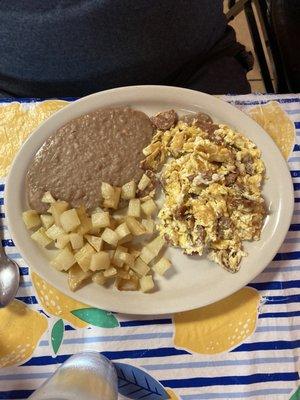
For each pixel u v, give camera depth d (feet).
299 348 1.22
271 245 1.22
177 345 1.20
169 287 1.23
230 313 1.22
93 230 1.21
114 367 1.16
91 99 1.23
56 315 1.20
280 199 1.24
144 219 1.24
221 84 1.52
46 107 1.28
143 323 1.21
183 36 1.38
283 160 1.25
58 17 1.20
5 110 1.28
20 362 1.18
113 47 1.30
